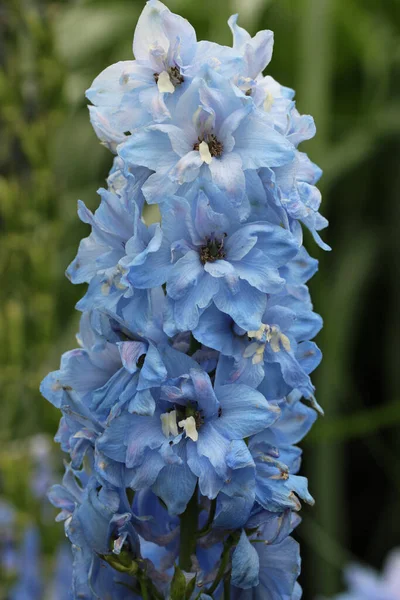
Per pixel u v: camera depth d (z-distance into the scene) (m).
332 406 1.16
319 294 1.16
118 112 0.58
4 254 0.99
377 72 1.33
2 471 0.94
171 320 0.56
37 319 1.00
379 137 1.29
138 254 0.56
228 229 0.57
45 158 1.01
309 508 1.18
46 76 1.01
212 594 0.58
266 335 0.57
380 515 1.37
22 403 0.98
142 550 0.62
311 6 1.10
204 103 0.56
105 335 0.57
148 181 0.56
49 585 0.92
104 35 1.36
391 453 1.31
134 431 0.57
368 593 0.90
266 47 0.58
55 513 0.94
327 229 1.33
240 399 0.57
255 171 0.56
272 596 0.59
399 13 1.34
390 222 1.33
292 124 0.59
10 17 1.00
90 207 1.27
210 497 0.56
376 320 1.38
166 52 0.57
